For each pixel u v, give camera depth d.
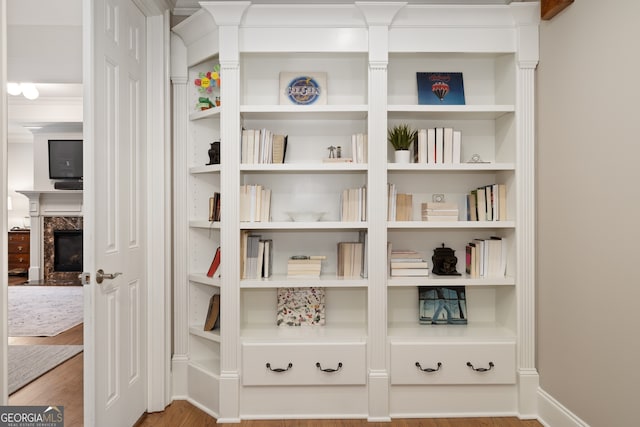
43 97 7.60
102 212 2.32
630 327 2.06
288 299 3.14
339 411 2.89
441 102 3.12
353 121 3.24
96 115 2.25
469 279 2.96
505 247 3.09
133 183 2.75
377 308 2.88
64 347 4.40
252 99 3.20
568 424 2.54
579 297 2.44
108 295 2.40
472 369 2.88
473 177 3.29
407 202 3.10
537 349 2.89
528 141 2.92
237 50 2.85
